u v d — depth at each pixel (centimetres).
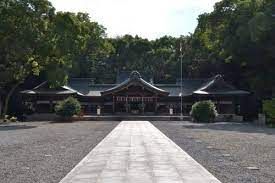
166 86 8006
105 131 3906
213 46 7012
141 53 10444
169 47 10750
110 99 7750
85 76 9444
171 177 1373
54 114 6925
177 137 3178
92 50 9325
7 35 5272
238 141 2855
